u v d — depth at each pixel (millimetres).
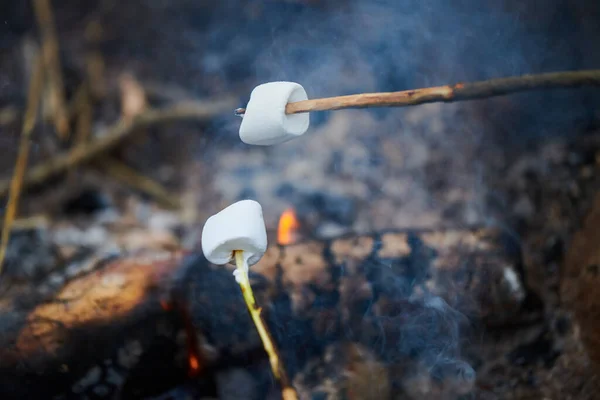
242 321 677
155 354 680
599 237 702
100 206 1076
